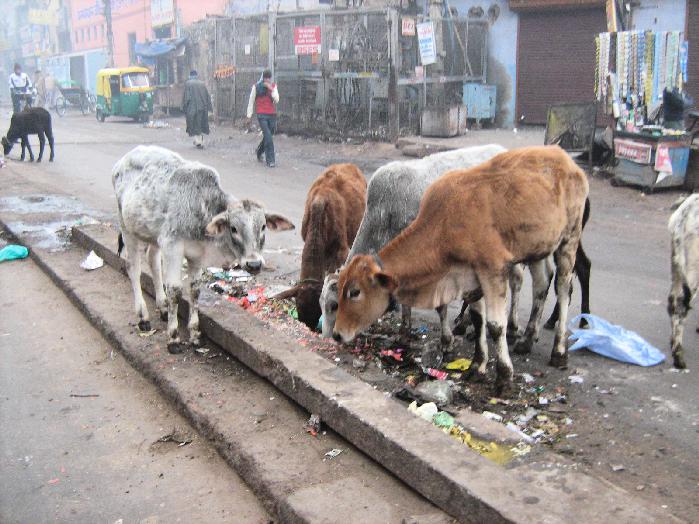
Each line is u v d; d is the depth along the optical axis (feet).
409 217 18.21
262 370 16.03
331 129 61.87
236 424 14.21
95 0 140.05
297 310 19.29
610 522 10.21
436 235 15.30
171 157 17.75
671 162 37.09
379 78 57.47
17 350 19.25
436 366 17.69
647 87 39.40
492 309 15.51
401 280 15.51
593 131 41.91
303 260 19.54
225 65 75.87
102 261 25.25
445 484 11.25
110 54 124.16
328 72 60.18
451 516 11.21
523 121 63.00
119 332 19.03
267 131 49.44
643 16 53.57
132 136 72.23
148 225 17.40
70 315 21.68
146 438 14.73
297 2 78.69
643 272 24.97
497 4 62.34
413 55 59.88
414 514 11.34
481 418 14.07
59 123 91.76
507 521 10.28
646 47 38.91
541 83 61.31
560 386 16.57
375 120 59.82
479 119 63.00
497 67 63.62
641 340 18.39
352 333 15.78
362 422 12.92
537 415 15.17
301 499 11.77
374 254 16.81
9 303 22.86
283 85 66.28
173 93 93.66
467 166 19.20
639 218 33.01
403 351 18.48
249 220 15.90
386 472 12.52
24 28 193.16
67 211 33.27
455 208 15.17
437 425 13.67
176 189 16.70
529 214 15.33
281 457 13.02
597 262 26.30
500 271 15.30
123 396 16.55
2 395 16.70
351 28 59.26
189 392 15.61
